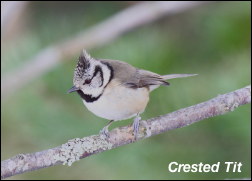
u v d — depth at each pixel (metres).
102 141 8.24
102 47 12.83
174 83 10.24
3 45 12.86
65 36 13.18
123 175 9.77
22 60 12.05
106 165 9.95
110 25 12.88
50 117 10.14
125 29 12.88
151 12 12.95
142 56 10.65
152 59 10.64
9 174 7.70
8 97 11.48
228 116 9.43
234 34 10.82
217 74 10.48
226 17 11.07
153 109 10.16
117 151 9.75
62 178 11.79
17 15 13.30
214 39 11.07
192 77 10.40
